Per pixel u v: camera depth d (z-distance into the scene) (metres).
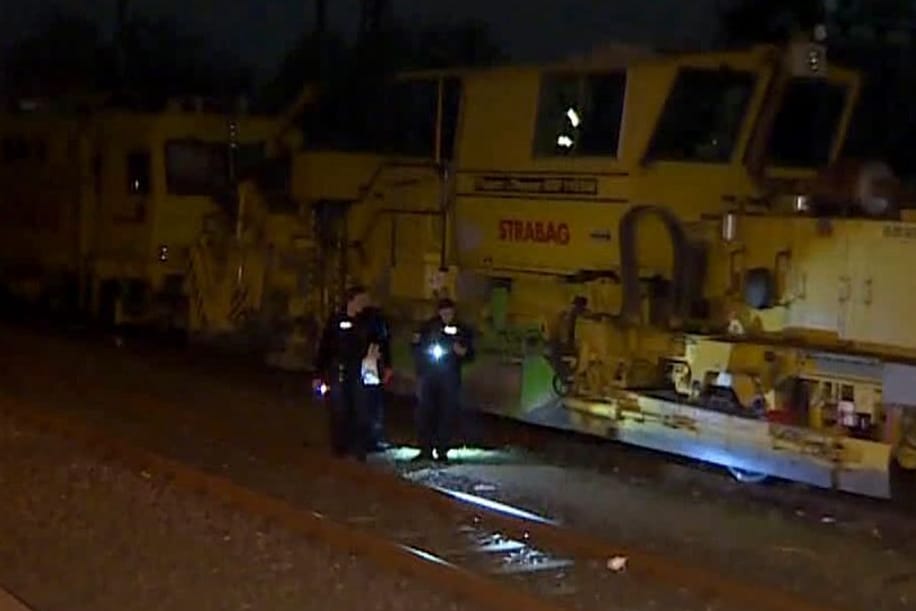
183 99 29.25
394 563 12.02
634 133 17.05
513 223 18.58
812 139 17.42
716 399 15.77
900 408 14.09
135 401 21.12
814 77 17.11
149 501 14.47
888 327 14.59
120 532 13.27
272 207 24.66
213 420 19.36
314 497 14.98
